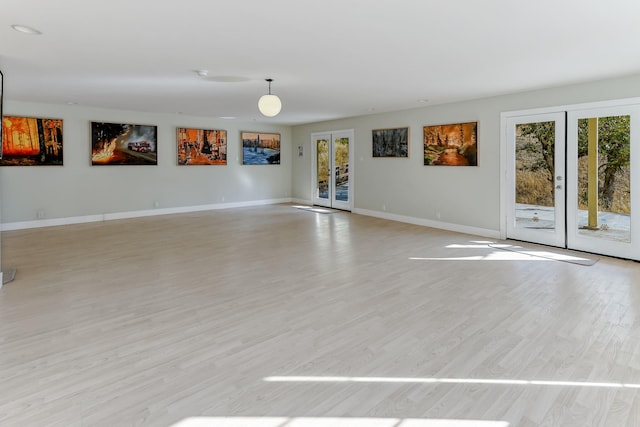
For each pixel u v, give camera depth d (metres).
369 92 5.77
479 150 6.28
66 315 3.04
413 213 7.47
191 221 7.68
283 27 3.11
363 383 2.15
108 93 5.96
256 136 10.06
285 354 2.46
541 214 5.57
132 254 5.02
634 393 2.04
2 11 2.78
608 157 4.84
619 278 4.00
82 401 1.96
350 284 3.83
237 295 3.52
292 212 8.94
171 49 3.70
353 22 3.00
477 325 2.88
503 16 2.88
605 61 4.05
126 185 8.06
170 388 2.09
